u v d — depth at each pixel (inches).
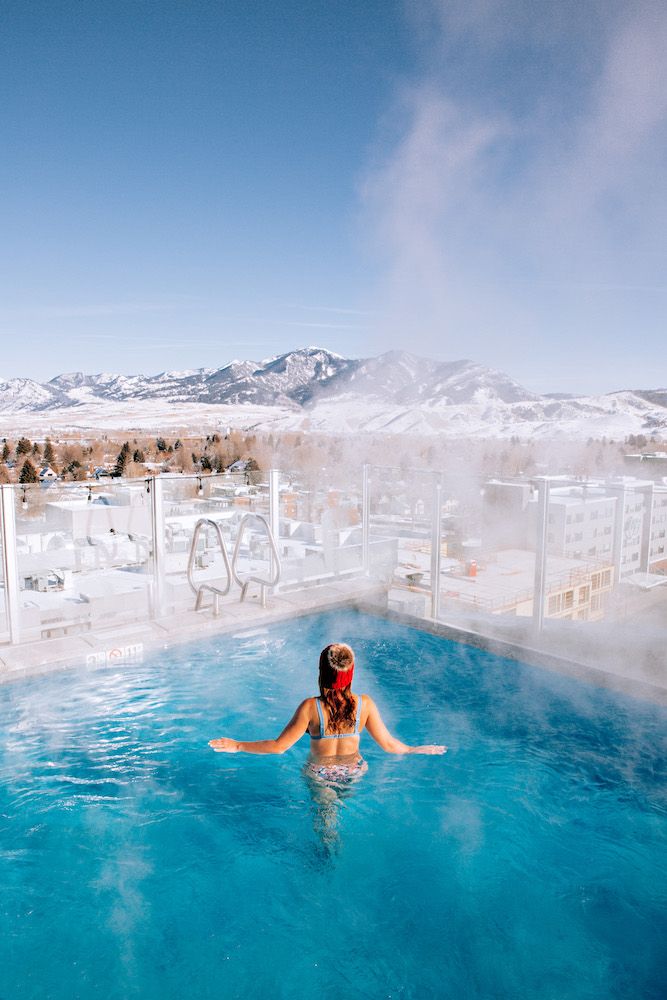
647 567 258.4
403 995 81.7
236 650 195.3
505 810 119.8
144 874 103.7
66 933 91.1
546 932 92.3
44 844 109.7
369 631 216.1
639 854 108.0
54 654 168.7
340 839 112.4
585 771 132.4
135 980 83.7
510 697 166.4
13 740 142.5
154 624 195.8
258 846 110.0
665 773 132.3
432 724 152.3
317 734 123.3
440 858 106.9
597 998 80.9
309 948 89.7
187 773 131.1
